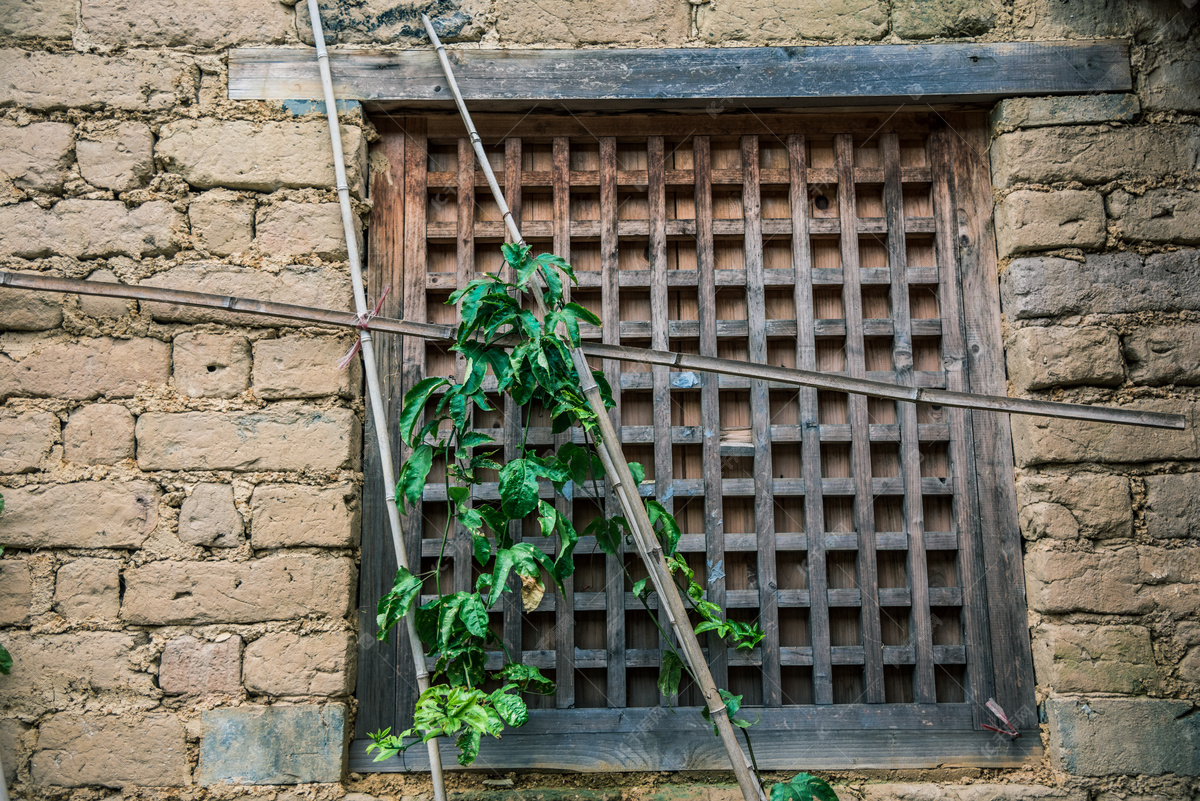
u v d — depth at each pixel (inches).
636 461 100.9
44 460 91.5
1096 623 91.5
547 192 105.7
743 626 89.9
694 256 104.7
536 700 95.3
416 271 102.4
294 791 87.8
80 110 97.2
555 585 96.1
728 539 97.7
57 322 94.0
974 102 102.5
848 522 100.3
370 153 103.9
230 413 93.1
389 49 101.0
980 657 95.4
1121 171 98.5
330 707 89.3
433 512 99.3
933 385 100.6
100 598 89.6
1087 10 102.1
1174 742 88.7
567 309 85.0
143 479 91.8
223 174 97.0
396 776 92.0
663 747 93.1
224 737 88.0
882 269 102.9
